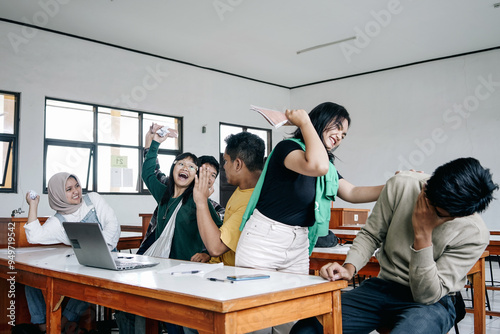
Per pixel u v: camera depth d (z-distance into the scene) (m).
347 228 4.87
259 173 1.98
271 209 1.62
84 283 1.51
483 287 2.32
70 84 6.99
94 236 1.67
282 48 7.95
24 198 6.42
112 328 3.10
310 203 1.62
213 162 2.49
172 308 1.23
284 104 10.45
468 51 8.11
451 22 6.85
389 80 9.08
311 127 1.44
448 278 1.48
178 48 7.84
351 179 9.48
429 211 1.35
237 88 9.48
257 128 9.83
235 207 1.94
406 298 1.56
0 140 6.34
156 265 1.78
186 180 2.47
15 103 6.50
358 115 9.48
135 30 7.02
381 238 1.69
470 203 1.24
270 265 1.62
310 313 1.32
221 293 1.19
